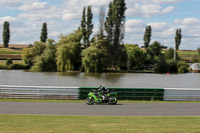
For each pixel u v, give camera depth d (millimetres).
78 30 94875
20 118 13547
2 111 16422
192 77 85188
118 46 94062
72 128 10953
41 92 23672
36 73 83062
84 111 16875
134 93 24125
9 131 10273
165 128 11172
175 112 16969
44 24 153000
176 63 111625
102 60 88250
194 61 137375
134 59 111125
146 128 11125
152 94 24156
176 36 153625
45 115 14969
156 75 91250
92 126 11422
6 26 163125
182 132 10461
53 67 91562
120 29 94250
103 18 93250
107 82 61594
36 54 101938
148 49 135250
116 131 10484
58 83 56875
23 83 56062
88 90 23922
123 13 95688
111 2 105312
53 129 10734
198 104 20984
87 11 130000
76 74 80938
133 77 78750
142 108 18484
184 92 24281
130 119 13703
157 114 16109
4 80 61688
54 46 94125
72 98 23797
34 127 11070
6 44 164500
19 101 21344
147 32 148250
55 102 21016
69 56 87312
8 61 106500
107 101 20391
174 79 76375
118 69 108062
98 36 92062
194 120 13516
